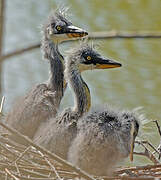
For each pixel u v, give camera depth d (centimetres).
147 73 2516
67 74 1553
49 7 2925
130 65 2552
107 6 2917
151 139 1747
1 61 995
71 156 1340
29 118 1502
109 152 1309
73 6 2870
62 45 1822
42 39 1667
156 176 1345
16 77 2412
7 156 1286
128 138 1358
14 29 2794
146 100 2341
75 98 1542
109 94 2366
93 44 1577
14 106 1545
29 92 1566
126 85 2422
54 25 1653
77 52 1554
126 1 2958
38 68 2492
